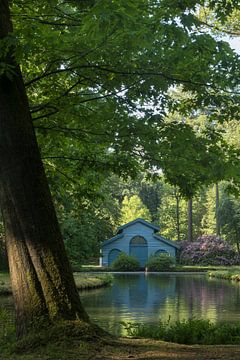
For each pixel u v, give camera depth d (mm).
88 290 24000
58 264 6727
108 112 9547
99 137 9820
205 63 8406
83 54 7965
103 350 6090
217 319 14062
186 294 21906
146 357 5867
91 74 8789
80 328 6379
